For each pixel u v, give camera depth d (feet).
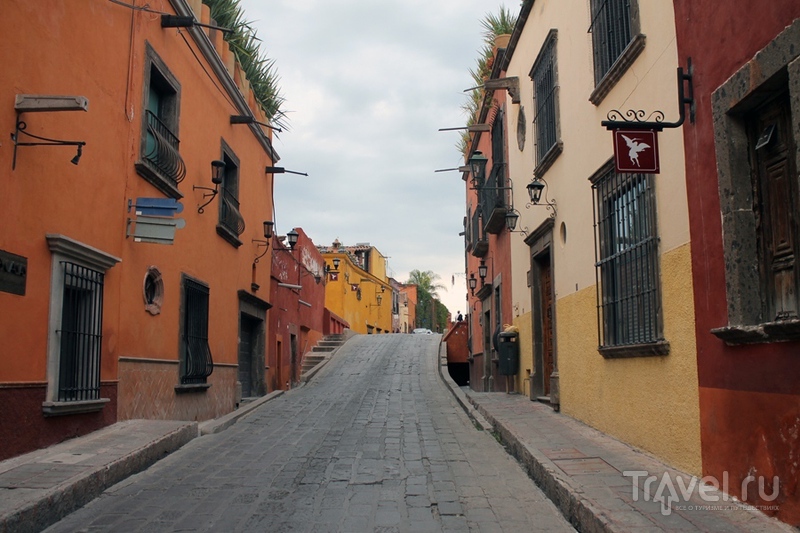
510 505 19.52
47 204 23.00
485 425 33.63
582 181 29.84
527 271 42.45
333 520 18.13
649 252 22.13
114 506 19.52
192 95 37.52
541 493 20.75
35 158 22.29
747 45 16.15
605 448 23.72
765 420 15.42
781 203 15.81
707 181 18.16
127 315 29.30
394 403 46.14
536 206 39.24
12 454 21.21
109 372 27.50
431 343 92.68
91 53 26.05
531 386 39.99
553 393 34.17
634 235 23.75
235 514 18.75
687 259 19.49
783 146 15.72
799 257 15.07
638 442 23.27
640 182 23.16
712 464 17.97
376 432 33.50
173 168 33.37
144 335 31.01
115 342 28.04
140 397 30.50
